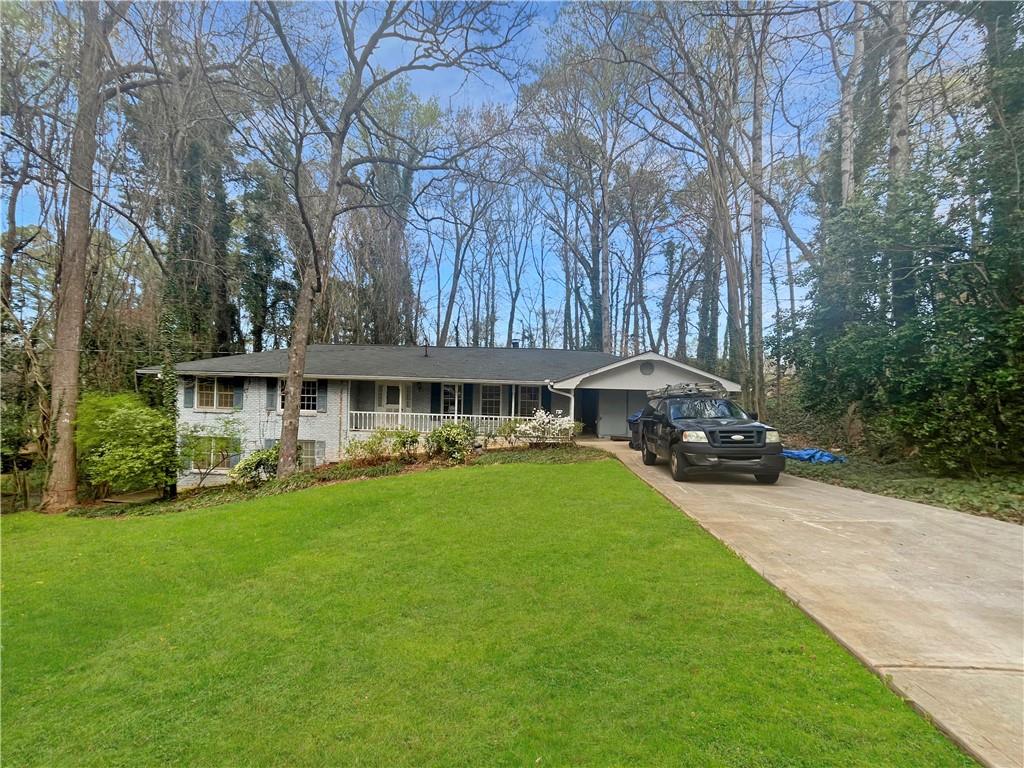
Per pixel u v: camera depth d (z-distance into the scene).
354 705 2.81
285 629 3.91
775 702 2.45
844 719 2.29
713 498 7.38
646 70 18.09
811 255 13.91
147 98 14.85
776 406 21.33
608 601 3.82
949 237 8.86
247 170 21.59
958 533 5.42
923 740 2.12
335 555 5.72
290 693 3.00
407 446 13.74
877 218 9.62
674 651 3.02
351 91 13.38
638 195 27.95
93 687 3.34
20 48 12.86
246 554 6.14
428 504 7.92
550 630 3.44
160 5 11.36
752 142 17.83
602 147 26.34
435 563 5.11
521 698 2.70
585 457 12.30
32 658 3.87
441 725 2.55
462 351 19.94
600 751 2.23
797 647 2.96
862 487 8.35
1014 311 7.75
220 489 13.45
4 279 15.15
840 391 11.01
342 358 17.89
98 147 15.68
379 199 15.60
